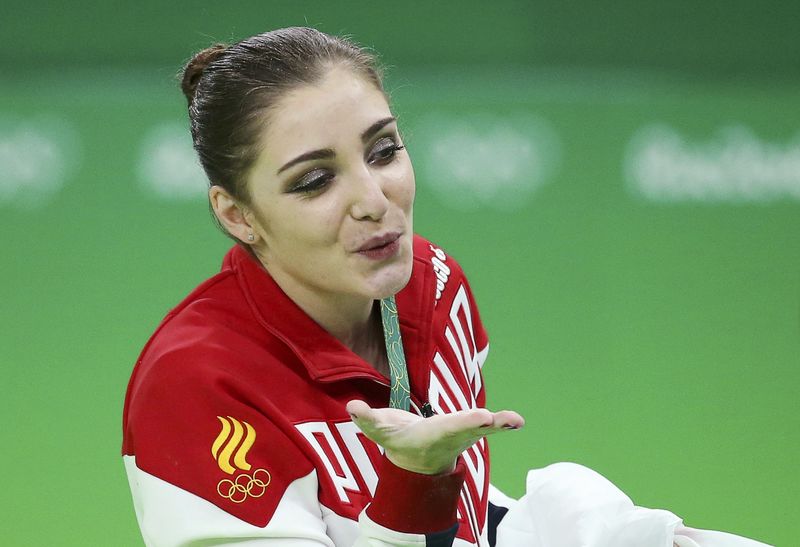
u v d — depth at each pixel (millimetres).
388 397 5520
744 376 13703
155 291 15711
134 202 18125
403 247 5082
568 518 6254
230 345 5230
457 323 6113
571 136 20312
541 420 12641
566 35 22719
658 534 6004
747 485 11414
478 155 19625
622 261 16656
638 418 12727
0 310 15211
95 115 20672
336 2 22438
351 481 5219
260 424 5051
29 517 10859
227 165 5086
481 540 5773
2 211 17797
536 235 17344
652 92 22125
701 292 15828
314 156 4871
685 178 19125
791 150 19922
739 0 22594
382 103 5023
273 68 4926
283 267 5273
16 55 22141
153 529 5062
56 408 12953
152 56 22375
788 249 16969
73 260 16500
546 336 14664
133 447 5277
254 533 4926
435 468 4582
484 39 22672
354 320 5551
